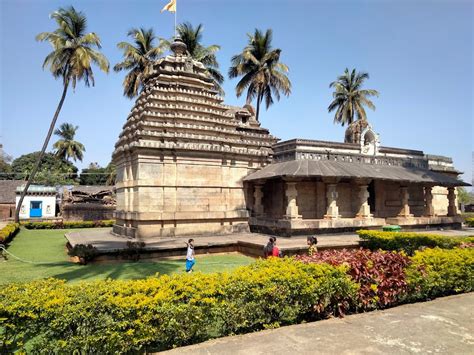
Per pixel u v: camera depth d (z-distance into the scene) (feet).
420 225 78.23
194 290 19.88
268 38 123.65
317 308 22.74
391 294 25.71
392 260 27.27
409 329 20.98
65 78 102.17
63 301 17.20
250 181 71.56
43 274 40.45
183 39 127.13
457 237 50.16
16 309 16.42
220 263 47.50
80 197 152.15
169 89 70.64
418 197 89.20
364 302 24.52
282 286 21.93
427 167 90.53
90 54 98.73
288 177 63.52
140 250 49.80
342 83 155.53
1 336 16.34
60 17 97.60
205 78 76.18
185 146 64.80
